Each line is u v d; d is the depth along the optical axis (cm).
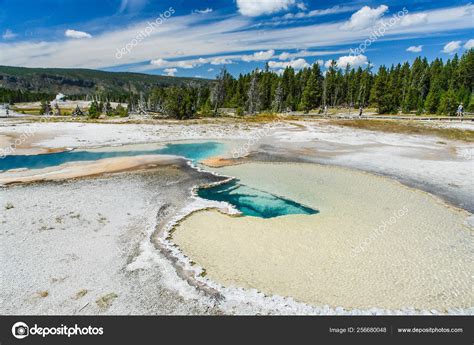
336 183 2944
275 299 1366
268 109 11131
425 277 1553
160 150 4362
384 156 3912
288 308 1311
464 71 9288
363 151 4209
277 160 3800
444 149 4269
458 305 1358
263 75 11750
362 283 1504
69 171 3219
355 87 10800
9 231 1878
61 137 5081
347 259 1703
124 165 3484
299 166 3538
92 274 1495
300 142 4881
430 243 1870
